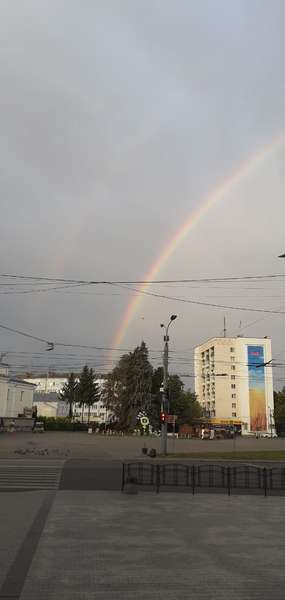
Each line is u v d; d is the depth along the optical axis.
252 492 16.36
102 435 73.88
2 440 52.44
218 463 31.14
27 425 77.69
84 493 15.09
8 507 12.23
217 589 6.31
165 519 10.92
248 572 7.03
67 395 124.06
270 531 9.80
